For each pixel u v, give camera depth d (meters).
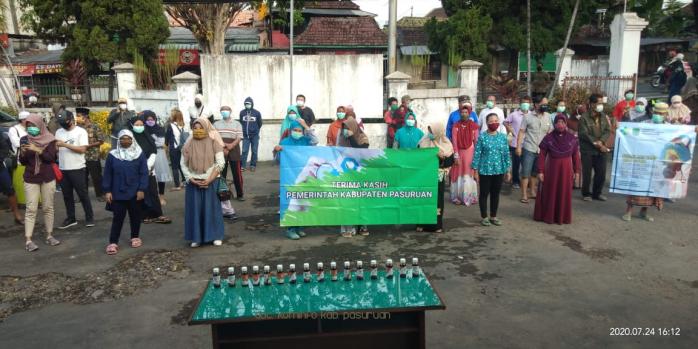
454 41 21.06
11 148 9.95
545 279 6.09
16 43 26.73
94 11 17.38
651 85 25.66
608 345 4.62
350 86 14.16
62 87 22.84
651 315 5.18
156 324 5.13
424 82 16.00
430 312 5.28
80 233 8.14
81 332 5.00
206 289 3.82
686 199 9.65
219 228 7.39
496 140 8.01
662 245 7.21
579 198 9.91
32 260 6.96
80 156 8.33
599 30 29.59
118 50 17.92
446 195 10.39
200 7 17.91
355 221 7.64
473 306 5.40
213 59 13.61
